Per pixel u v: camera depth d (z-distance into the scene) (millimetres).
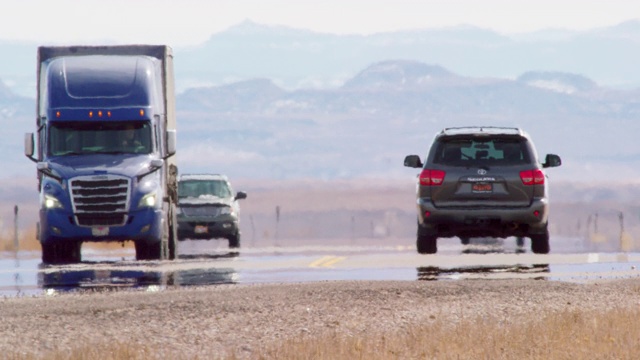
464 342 42625
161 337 45875
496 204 85438
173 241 101375
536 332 44406
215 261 89062
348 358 39938
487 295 57938
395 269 78375
